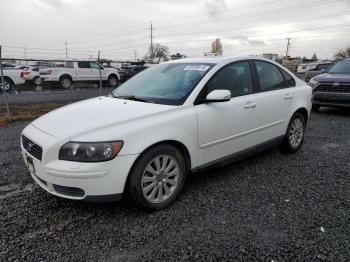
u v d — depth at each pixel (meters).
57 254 2.78
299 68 40.69
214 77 4.14
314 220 3.33
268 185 4.23
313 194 3.96
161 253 2.79
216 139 4.04
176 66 4.59
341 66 10.40
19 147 5.86
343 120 8.90
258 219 3.35
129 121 3.34
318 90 9.82
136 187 3.31
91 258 2.73
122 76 25.33
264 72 4.94
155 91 4.16
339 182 4.35
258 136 4.70
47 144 3.19
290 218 3.37
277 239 2.99
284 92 5.13
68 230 3.15
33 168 3.41
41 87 21.39
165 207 3.59
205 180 4.38
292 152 5.61
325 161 5.22
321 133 7.22
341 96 9.33
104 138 3.11
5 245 2.89
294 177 4.52
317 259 2.71
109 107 3.79
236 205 3.66
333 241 2.96
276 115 4.96
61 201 3.74
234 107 4.21
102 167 3.08
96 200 3.16
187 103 3.78
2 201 3.74
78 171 3.05
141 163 3.30
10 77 17.69
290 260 2.70
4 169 4.73
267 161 5.19
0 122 8.12
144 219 3.36
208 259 2.71
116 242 2.95
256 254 2.78
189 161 3.82
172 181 3.64
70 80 21.06
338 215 3.44
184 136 3.65
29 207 3.60
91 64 21.86
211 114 3.92
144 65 25.39
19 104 12.02
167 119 3.53
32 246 2.88
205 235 3.06
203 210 3.55
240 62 4.59
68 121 3.47
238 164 5.04
